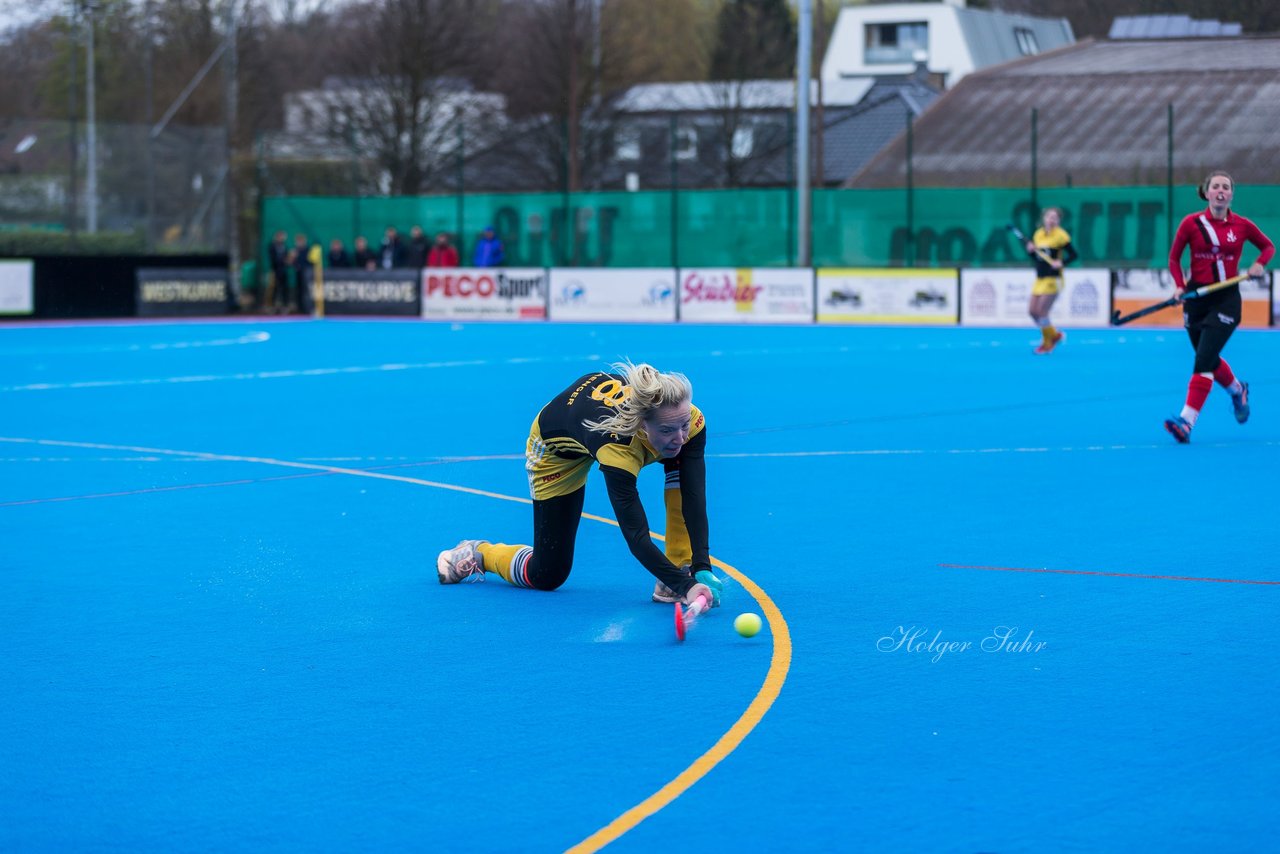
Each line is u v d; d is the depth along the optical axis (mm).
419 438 33219
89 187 89812
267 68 135125
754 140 120000
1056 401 39812
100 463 29578
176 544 21391
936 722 12836
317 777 11758
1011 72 110250
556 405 16656
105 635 16250
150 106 101625
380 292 87375
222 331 75375
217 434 34188
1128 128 99938
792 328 73500
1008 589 17844
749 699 13570
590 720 13047
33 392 44531
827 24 163875
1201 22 121250
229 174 94438
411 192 121625
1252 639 15414
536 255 88938
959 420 35562
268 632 16312
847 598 17453
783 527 22016
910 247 81875
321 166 108562
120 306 86875
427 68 121562
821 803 11047
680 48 161875
